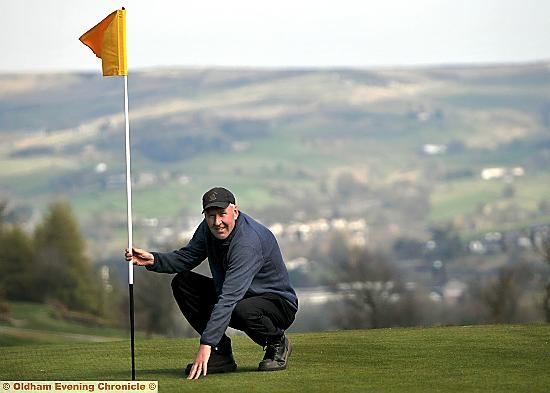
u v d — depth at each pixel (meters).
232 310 13.98
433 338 17.80
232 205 14.14
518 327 19.27
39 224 145.12
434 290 115.31
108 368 15.27
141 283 101.06
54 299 137.75
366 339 17.97
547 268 92.94
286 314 14.59
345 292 104.44
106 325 126.31
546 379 13.58
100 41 14.59
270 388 13.09
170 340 19.27
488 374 13.99
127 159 14.41
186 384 13.48
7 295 137.62
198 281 14.73
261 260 14.27
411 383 13.35
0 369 15.40
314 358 15.71
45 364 15.88
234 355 16.50
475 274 151.75
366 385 13.25
